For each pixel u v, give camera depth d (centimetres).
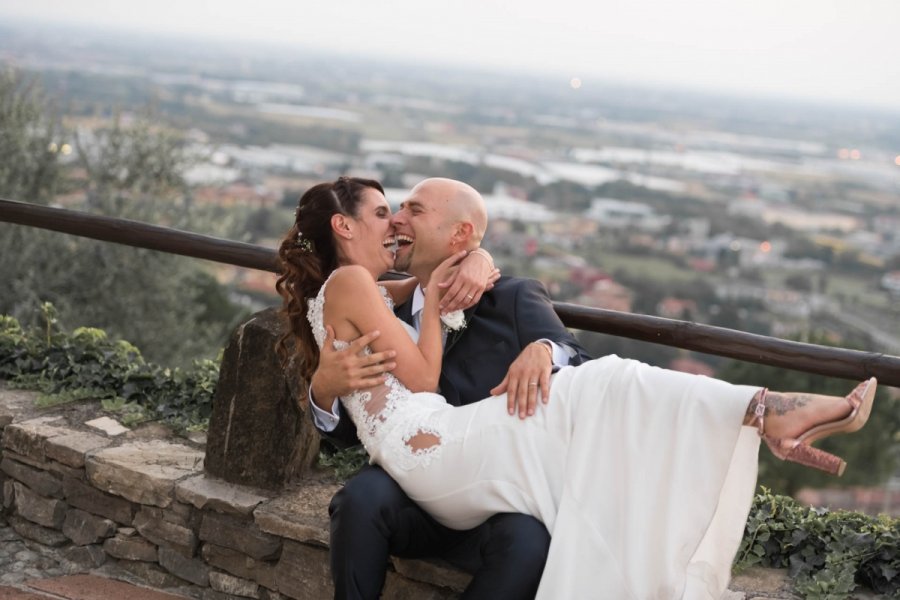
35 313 1091
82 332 378
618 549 202
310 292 248
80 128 1209
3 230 1132
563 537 203
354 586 212
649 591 199
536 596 202
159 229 329
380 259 248
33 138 1160
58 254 1180
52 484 300
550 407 216
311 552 259
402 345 230
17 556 296
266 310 278
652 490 203
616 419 209
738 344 246
